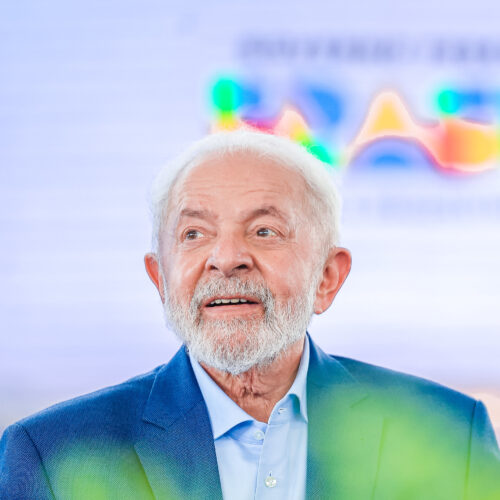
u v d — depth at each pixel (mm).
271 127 10531
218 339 4898
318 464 5008
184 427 4988
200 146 5309
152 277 5559
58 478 4840
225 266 4871
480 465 5238
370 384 5574
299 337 5105
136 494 4793
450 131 10695
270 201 5023
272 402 5219
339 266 5531
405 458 5156
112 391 5258
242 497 4887
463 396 5609
